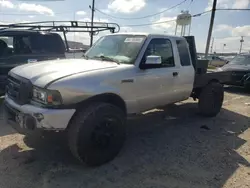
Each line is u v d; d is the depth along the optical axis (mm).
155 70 4539
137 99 4250
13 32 6508
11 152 3965
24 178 3273
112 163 3762
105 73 3721
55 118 3211
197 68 6152
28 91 3377
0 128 4945
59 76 3379
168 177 3451
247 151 4430
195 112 6887
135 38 4582
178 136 5023
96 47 5000
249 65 10961
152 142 4656
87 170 3533
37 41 6859
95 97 3604
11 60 6410
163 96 4820
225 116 6707
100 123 3539
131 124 5703
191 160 3982
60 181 3242
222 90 6543
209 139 4934
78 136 3359
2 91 6336
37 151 4023
